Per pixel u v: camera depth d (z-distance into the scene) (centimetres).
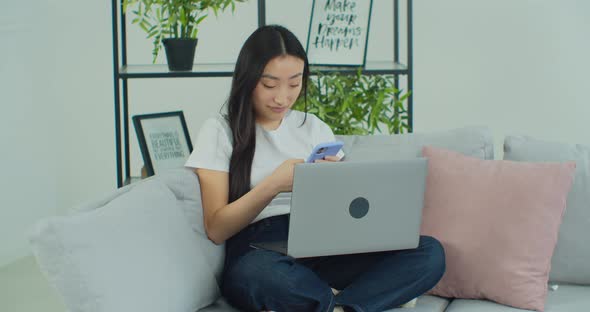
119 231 160
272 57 194
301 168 169
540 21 340
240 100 201
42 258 151
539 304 185
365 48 286
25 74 325
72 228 151
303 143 215
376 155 221
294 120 217
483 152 219
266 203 194
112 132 372
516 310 185
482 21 346
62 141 347
